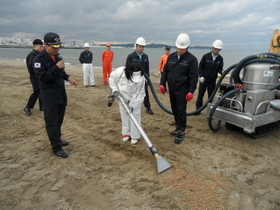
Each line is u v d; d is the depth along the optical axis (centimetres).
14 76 984
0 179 259
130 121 364
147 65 525
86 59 835
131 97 357
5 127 414
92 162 310
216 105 392
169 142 388
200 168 307
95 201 233
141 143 378
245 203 241
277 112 391
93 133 411
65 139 379
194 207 230
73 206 224
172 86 375
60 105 318
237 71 392
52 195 238
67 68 1598
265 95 374
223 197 248
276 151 365
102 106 602
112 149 353
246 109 375
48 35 272
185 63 358
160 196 245
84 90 796
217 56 499
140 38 494
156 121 497
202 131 445
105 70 923
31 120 459
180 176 284
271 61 367
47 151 333
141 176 282
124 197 241
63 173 279
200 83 526
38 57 279
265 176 293
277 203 242
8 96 638
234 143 392
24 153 323
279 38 669
